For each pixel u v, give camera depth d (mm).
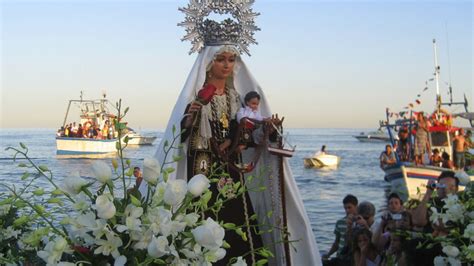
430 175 17828
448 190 4770
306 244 4246
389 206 6141
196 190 2342
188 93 4070
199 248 2297
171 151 3914
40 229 2311
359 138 118438
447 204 3516
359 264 6141
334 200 21438
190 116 3896
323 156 40125
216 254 2334
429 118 18766
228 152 4125
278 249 4191
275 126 4152
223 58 4227
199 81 4148
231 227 2615
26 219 2512
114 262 2227
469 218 3461
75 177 2311
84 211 2289
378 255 6051
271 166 4223
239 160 4211
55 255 2201
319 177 32750
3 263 2674
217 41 4227
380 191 25375
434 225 3789
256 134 4156
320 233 13109
